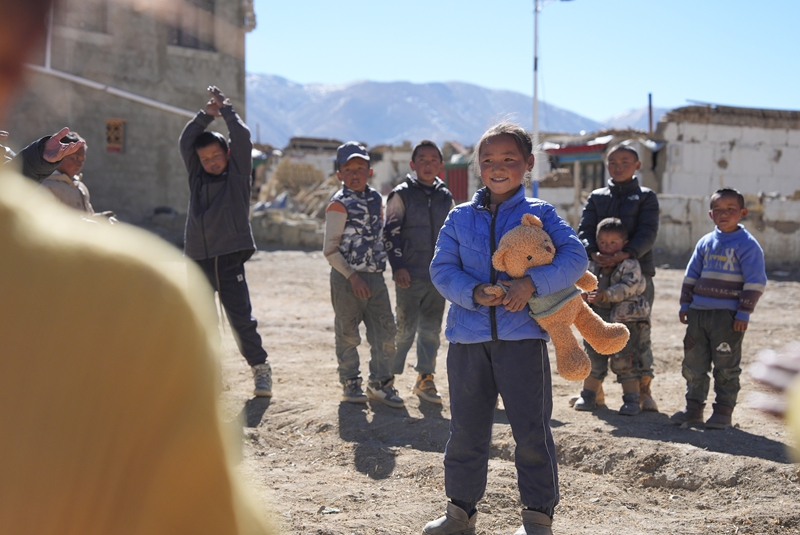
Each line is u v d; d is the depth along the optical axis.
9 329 0.62
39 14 0.57
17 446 0.61
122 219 23.30
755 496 3.81
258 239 20.97
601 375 5.58
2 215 0.64
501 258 3.17
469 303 3.19
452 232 3.41
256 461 4.31
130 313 0.63
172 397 0.64
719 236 5.11
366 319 5.55
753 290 4.91
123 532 0.63
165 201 24.52
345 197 5.38
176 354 0.64
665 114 23.83
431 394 5.61
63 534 0.62
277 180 33.19
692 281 5.26
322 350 7.77
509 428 4.81
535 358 3.18
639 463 4.27
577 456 4.50
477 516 3.50
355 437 4.76
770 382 1.19
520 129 3.35
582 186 25.44
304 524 3.33
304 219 22.09
